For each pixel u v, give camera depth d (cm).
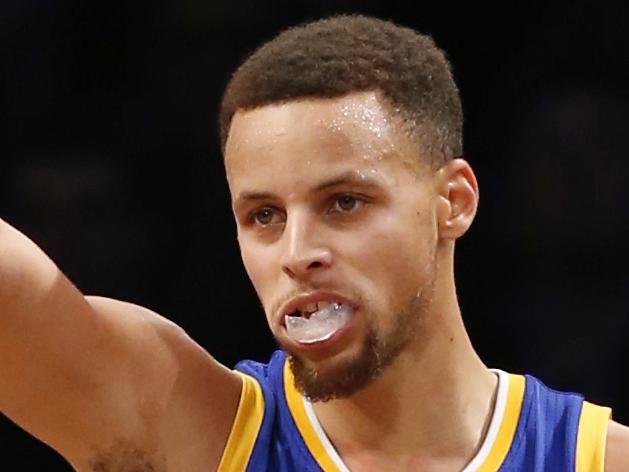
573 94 1040
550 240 1009
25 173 1020
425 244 437
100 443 452
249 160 426
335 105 423
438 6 1065
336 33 439
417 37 457
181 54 1045
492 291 1010
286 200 421
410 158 434
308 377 426
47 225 1005
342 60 429
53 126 1030
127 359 451
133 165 1027
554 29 1055
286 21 1045
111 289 998
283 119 422
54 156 1026
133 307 470
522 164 1029
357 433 462
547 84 1047
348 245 420
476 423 466
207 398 467
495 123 1046
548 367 984
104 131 1033
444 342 457
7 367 436
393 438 459
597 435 464
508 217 1021
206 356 478
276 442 467
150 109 1037
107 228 1008
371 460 460
